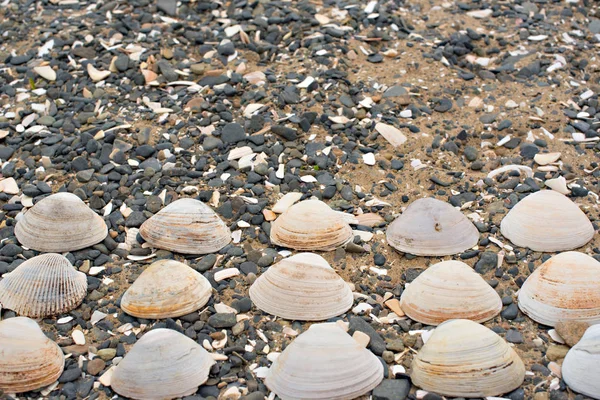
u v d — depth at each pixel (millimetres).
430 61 1238
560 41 1274
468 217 1065
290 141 1139
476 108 1183
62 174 1115
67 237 1036
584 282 971
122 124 1157
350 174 1109
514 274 1014
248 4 1318
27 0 1364
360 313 984
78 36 1278
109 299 999
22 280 988
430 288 979
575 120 1166
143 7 1322
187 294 981
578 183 1098
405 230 1036
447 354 925
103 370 944
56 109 1185
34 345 936
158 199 1081
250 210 1067
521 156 1130
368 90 1197
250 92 1189
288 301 979
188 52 1255
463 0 1348
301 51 1248
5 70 1241
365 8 1312
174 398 921
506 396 921
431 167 1117
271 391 925
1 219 1076
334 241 1035
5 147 1144
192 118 1164
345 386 919
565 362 933
